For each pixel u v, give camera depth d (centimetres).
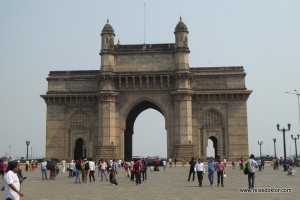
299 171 7638
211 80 9206
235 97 9100
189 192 3475
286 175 6094
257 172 7125
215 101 9119
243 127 9012
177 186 4166
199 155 8944
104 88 8894
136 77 9012
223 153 8988
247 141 8969
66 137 9219
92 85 9325
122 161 8812
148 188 3956
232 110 9081
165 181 4959
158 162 8019
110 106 8838
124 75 8975
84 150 9288
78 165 4928
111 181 4531
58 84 9406
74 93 9250
